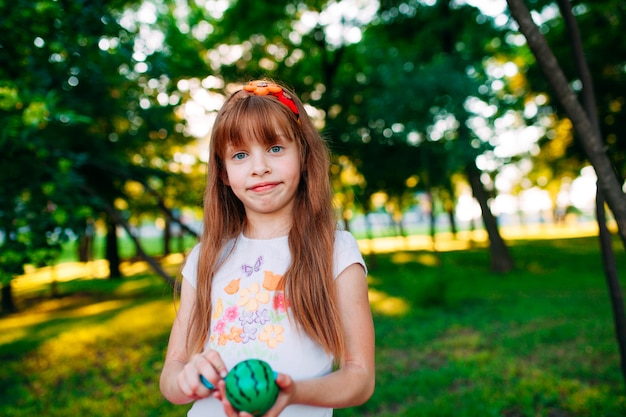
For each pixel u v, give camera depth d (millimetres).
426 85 10828
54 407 4996
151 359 6738
